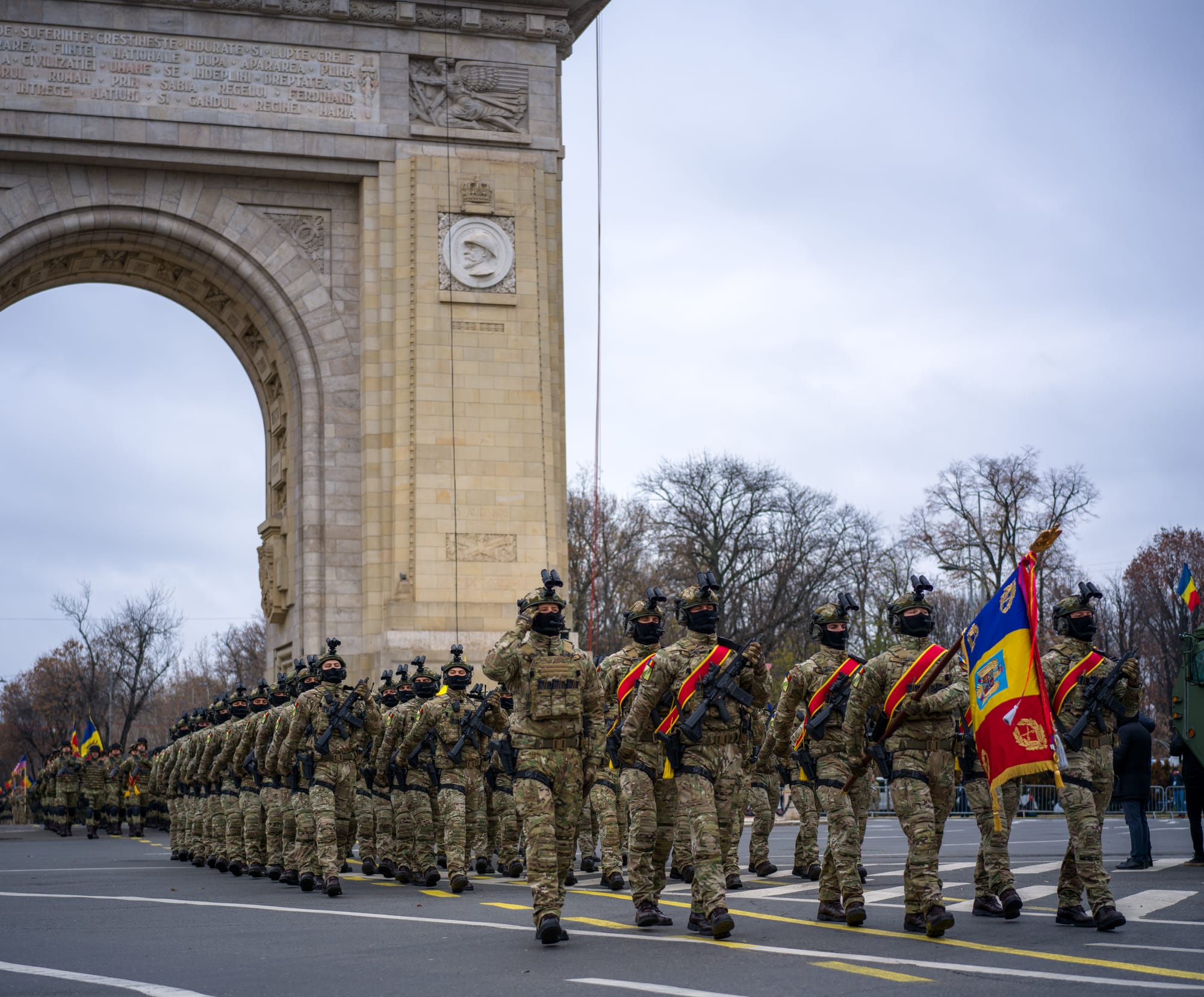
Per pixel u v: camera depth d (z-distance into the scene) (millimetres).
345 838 18031
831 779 12734
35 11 35781
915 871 11500
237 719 21594
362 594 36688
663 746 11938
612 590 69625
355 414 37375
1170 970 9508
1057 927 12070
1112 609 75375
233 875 21219
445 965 10297
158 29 36469
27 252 36094
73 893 17531
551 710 11742
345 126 37250
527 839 11586
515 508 36656
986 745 11875
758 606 66938
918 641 11836
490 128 38312
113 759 40375
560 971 9883
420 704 17812
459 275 37281
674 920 13156
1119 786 18297
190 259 37719
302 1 37188
